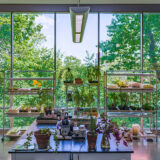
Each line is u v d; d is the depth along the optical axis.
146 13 5.75
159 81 5.80
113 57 5.86
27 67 5.86
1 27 5.79
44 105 5.00
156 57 5.80
